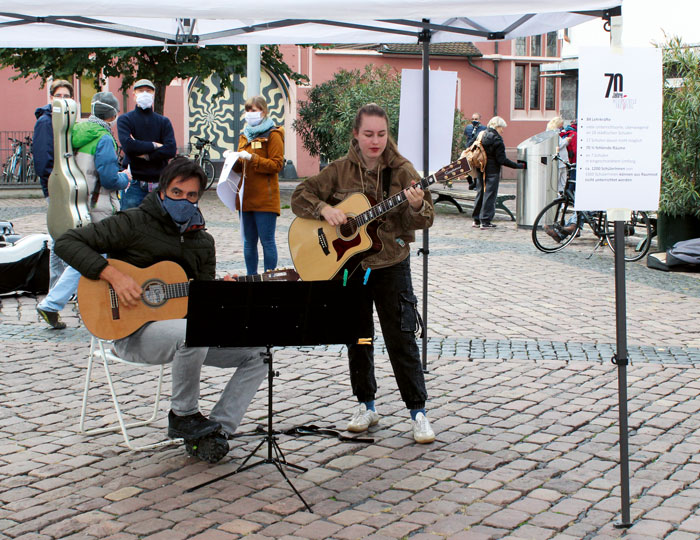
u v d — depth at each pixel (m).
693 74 11.12
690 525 3.78
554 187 14.13
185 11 3.70
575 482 4.24
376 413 5.09
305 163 27.53
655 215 11.92
